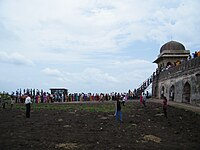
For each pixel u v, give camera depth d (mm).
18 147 13688
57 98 50031
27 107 25359
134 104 38469
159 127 20375
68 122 22547
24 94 45875
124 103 39219
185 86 33281
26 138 15945
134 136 16984
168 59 51031
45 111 31062
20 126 20344
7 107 36250
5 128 19422
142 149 13656
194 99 29828
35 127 19938
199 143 15250
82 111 30812
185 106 29703
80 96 52062
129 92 53719
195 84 29406
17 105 39562
